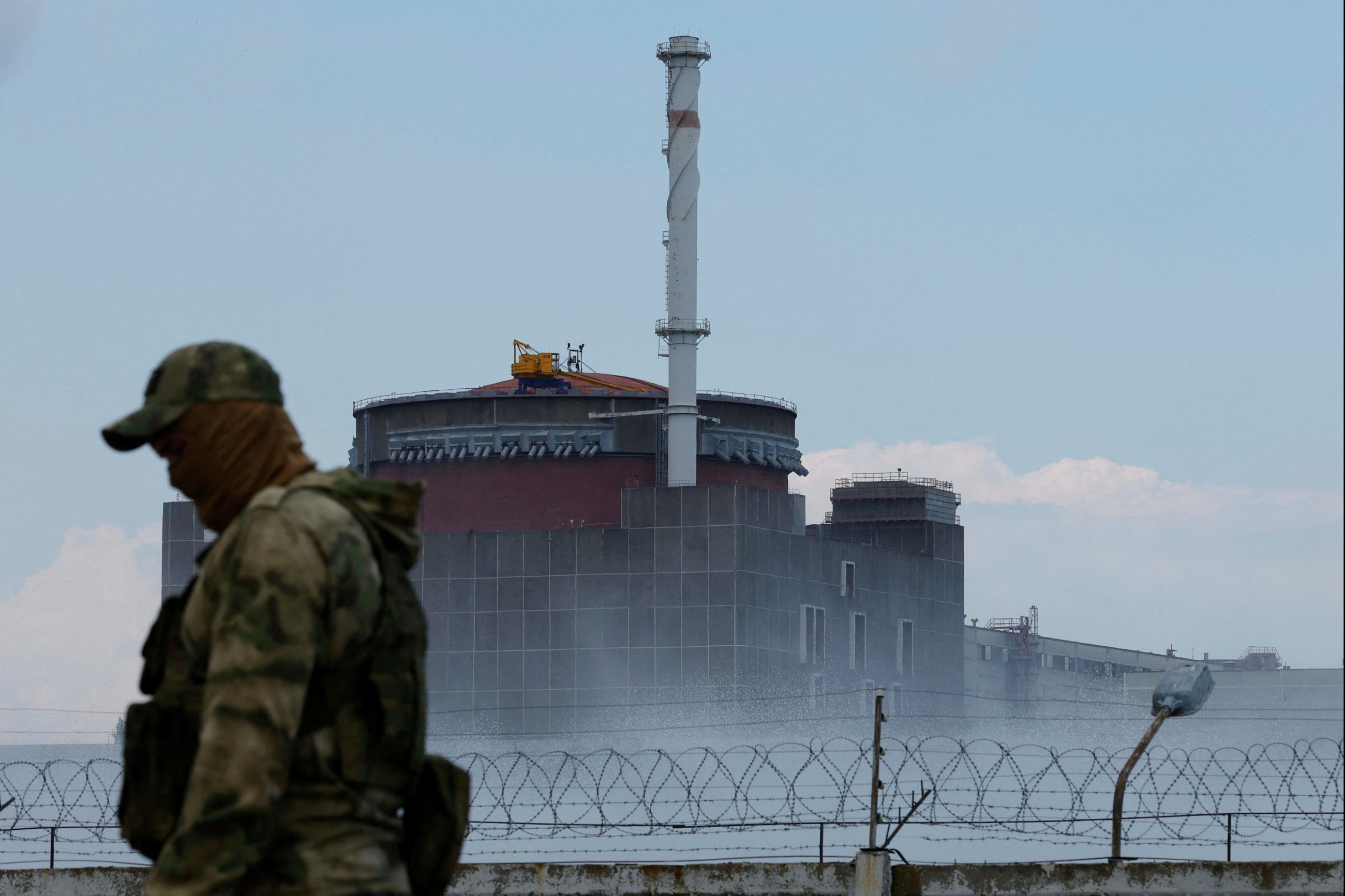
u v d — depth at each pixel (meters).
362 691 12.80
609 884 48.12
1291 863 45.50
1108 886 46.03
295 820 12.45
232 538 12.47
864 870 46.19
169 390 13.14
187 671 13.03
